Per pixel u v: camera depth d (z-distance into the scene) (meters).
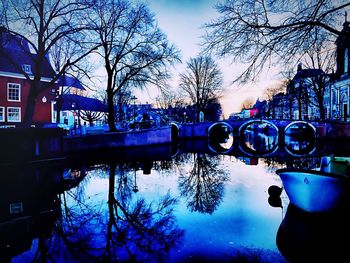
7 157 13.44
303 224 6.41
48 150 15.19
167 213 7.42
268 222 6.48
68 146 18.05
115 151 22.25
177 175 13.62
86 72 16.81
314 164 16.84
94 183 11.73
